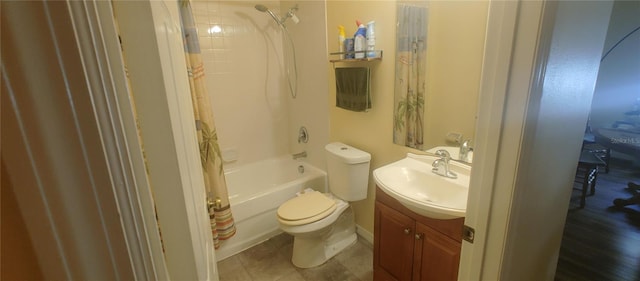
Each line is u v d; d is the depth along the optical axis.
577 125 1.10
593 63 1.04
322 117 2.50
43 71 0.28
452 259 1.27
